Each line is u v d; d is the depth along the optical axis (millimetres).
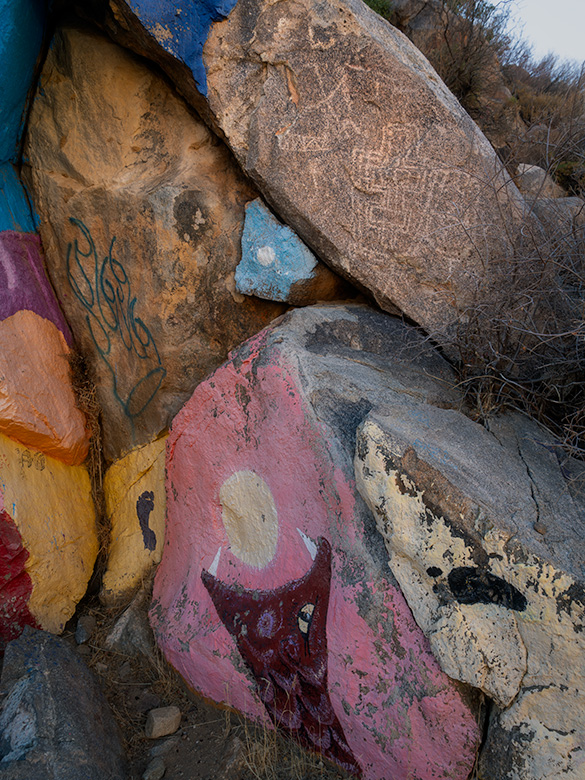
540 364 2285
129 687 2451
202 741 2197
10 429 2525
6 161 2883
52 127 2855
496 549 1601
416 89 2414
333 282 2789
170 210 2594
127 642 2598
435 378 2473
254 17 2408
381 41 2418
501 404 2297
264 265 2672
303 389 2078
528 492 1810
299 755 2049
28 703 1866
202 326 2785
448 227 2502
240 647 2211
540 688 1561
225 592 2344
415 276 2588
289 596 2090
